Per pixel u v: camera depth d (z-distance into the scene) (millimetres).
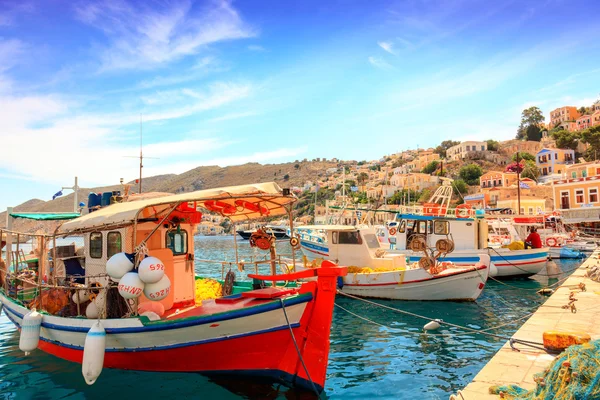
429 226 22703
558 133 100125
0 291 12297
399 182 101062
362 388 8297
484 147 119750
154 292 7691
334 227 18891
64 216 13008
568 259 32562
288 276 7914
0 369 9430
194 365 8141
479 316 14461
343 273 7461
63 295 9727
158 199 8453
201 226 150750
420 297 16766
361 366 9602
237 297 8945
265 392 7914
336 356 10359
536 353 7738
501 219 37656
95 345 7695
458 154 121875
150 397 7773
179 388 8109
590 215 42938
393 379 8750
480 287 16203
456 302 16516
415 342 11438
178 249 9836
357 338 11953
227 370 8055
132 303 8328
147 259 7559
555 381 5051
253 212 10633
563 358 5199
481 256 16297
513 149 116000
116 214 8336
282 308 7512
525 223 32781
